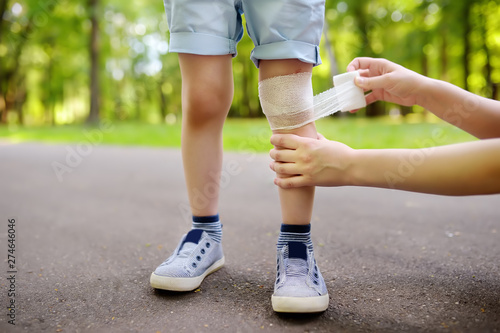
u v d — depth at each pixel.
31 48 14.04
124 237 1.70
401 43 11.28
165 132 7.06
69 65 14.66
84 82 15.94
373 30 11.03
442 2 10.01
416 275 1.22
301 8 1.01
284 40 1.02
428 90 1.09
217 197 1.27
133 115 17.14
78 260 1.42
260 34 1.04
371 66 1.18
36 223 1.94
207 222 1.27
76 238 1.69
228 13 1.08
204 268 1.20
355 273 1.25
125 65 15.35
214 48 1.07
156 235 1.73
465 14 9.84
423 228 1.72
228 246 1.55
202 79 1.10
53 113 18.34
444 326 0.91
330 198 2.35
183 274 1.13
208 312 1.02
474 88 12.25
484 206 2.08
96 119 10.69
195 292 1.14
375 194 2.43
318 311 0.98
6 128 11.21
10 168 3.89
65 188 2.86
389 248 1.48
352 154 0.95
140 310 1.04
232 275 1.26
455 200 2.24
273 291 1.14
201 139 1.20
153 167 3.85
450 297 1.06
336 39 10.92
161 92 16.38
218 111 1.17
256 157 4.09
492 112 1.06
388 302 1.05
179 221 1.97
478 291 1.09
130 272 1.31
